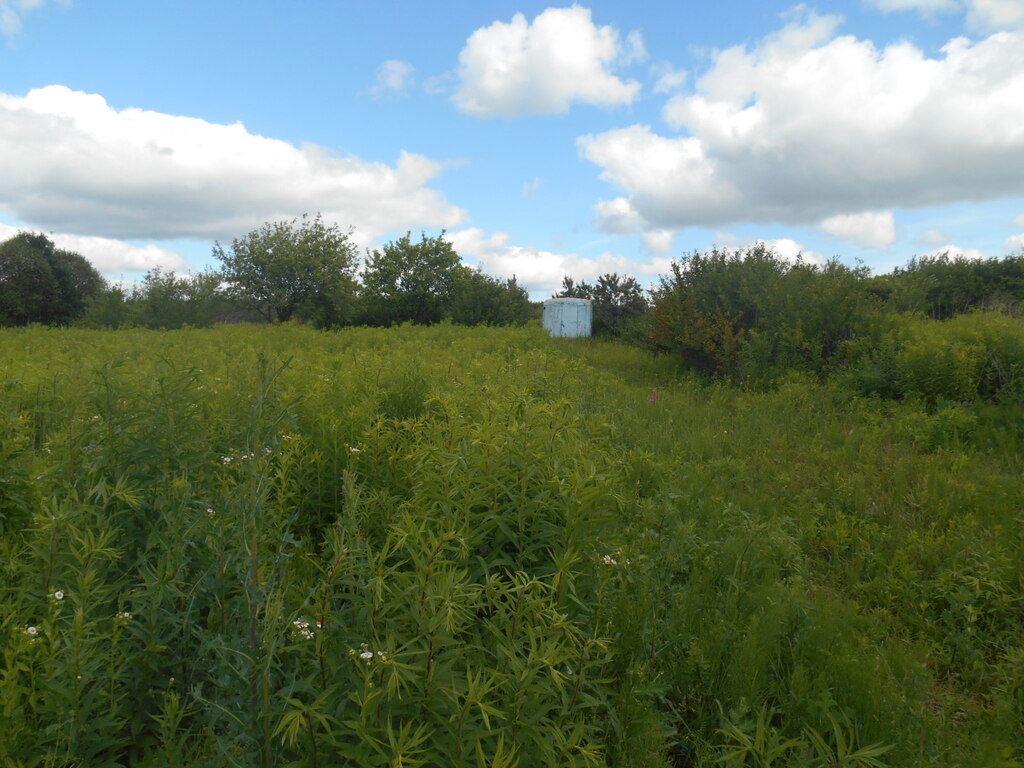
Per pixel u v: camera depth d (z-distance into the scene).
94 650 2.19
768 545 4.45
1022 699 3.20
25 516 3.15
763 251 14.88
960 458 6.70
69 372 5.07
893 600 4.21
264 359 2.84
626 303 30.27
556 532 3.01
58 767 2.04
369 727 2.07
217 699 2.24
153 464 3.51
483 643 2.73
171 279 28.00
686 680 3.08
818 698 2.96
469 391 5.79
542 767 2.15
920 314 12.34
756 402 9.52
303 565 3.29
